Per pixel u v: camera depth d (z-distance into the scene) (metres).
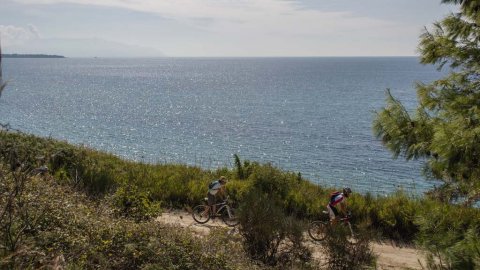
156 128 59.28
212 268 6.26
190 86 154.25
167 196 14.58
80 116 70.50
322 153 42.31
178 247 6.32
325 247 9.02
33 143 13.69
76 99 100.94
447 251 4.45
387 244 11.85
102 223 6.72
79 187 11.82
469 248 4.29
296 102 96.50
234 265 6.59
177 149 44.09
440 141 5.77
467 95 6.78
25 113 71.25
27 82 159.88
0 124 4.82
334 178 32.66
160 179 15.86
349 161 38.59
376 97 107.94
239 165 17.72
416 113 7.39
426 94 7.29
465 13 7.02
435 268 4.70
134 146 45.28
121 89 137.50
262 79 197.88
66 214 6.44
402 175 33.38
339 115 73.06
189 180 16.03
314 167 36.38
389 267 9.90
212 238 7.37
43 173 7.34
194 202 14.49
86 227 6.34
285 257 8.82
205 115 74.25
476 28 6.96
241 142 48.50
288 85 156.12
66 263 4.93
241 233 8.92
